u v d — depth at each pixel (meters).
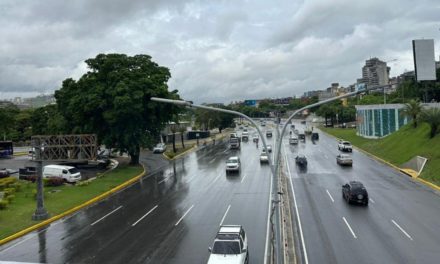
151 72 60.59
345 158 56.06
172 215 32.31
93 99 55.50
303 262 21.17
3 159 77.69
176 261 22.27
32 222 31.16
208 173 53.44
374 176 47.16
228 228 22.28
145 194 41.41
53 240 27.16
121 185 46.28
